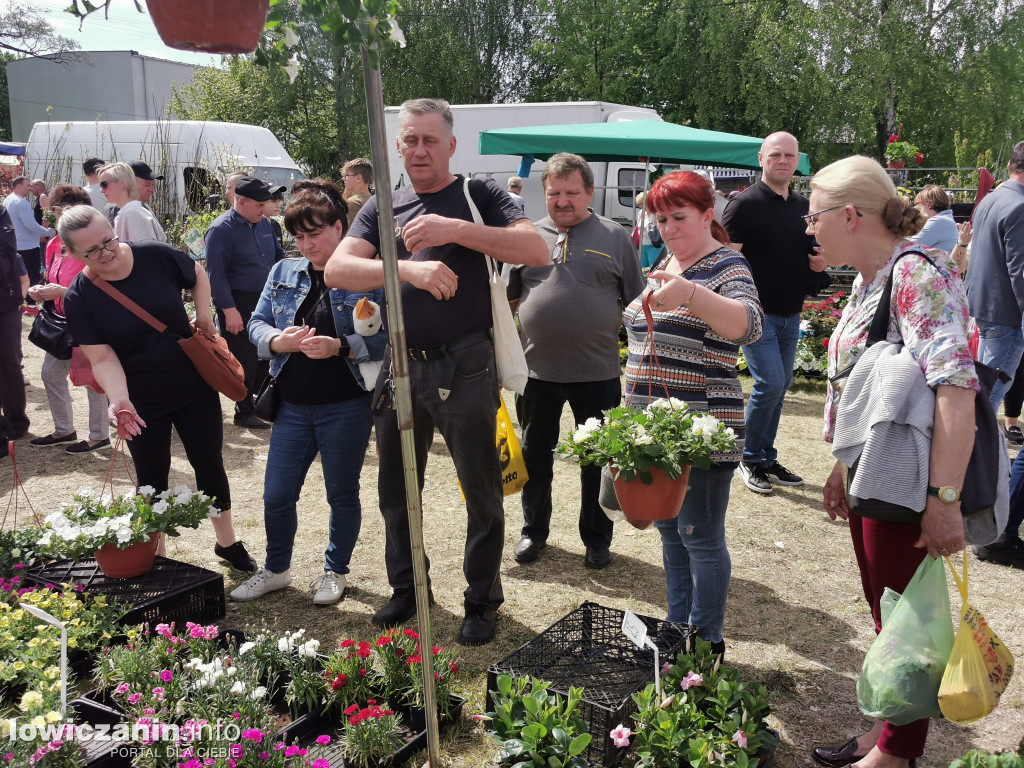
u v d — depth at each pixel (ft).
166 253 12.01
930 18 69.26
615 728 8.28
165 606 10.99
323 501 16.69
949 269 7.14
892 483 7.02
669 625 9.89
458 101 87.45
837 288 33.73
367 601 12.40
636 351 9.53
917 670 6.99
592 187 12.98
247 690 8.75
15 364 20.24
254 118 85.92
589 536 13.60
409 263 9.11
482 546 11.10
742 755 7.54
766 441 17.11
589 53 82.79
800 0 68.54
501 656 10.78
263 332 11.82
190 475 18.37
